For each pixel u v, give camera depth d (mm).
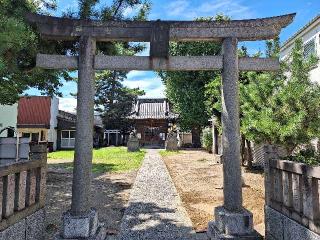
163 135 38438
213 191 9977
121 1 8430
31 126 30891
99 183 11570
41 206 5582
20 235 4648
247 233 5105
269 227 5406
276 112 7273
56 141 33906
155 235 5938
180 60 5531
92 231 5094
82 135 5324
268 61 5652
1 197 4094
